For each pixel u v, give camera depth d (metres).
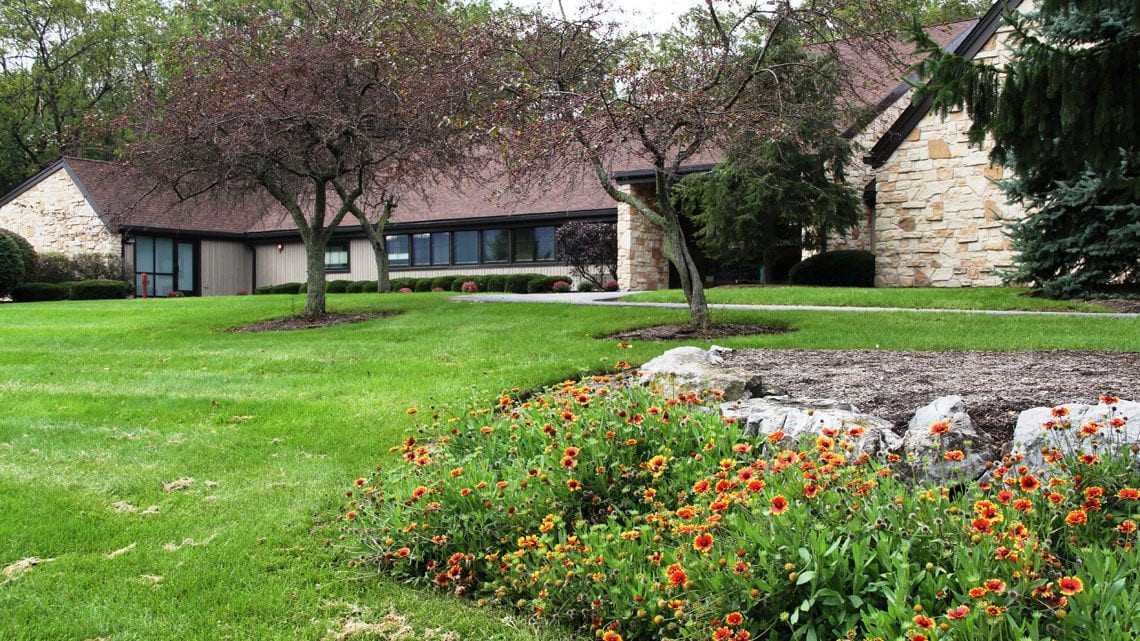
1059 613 2.26
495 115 9.28
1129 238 12.55
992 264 16.39
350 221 28.28
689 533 3.13
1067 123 7.00
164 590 3.66
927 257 17.16
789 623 2.71
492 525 3.75
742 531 2.94
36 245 27.45
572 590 3.23
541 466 4.05
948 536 2.73
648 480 3.93
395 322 12.84
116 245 26.11
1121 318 10.49
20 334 12.45
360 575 3.82
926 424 4.34
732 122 9.16
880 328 10.19
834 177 17.95
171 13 34.19
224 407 7.04
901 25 8.73
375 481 4.73
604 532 3.46
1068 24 10.64
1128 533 2.79
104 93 37.03
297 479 5.17
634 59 9.34
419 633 3.27
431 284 25.67
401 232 27.36
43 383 8.30
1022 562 2.45
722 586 2.75
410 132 12.16
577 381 7.46
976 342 8.76
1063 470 3.33
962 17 21.88
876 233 17.80
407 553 3.64
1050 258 13.47
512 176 9.93
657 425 4.25
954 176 16.77
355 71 12.41
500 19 10.96
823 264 17.89
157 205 27.00
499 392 7.02
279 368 8.91
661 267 23.05
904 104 18.81
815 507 3.00
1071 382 6.08
